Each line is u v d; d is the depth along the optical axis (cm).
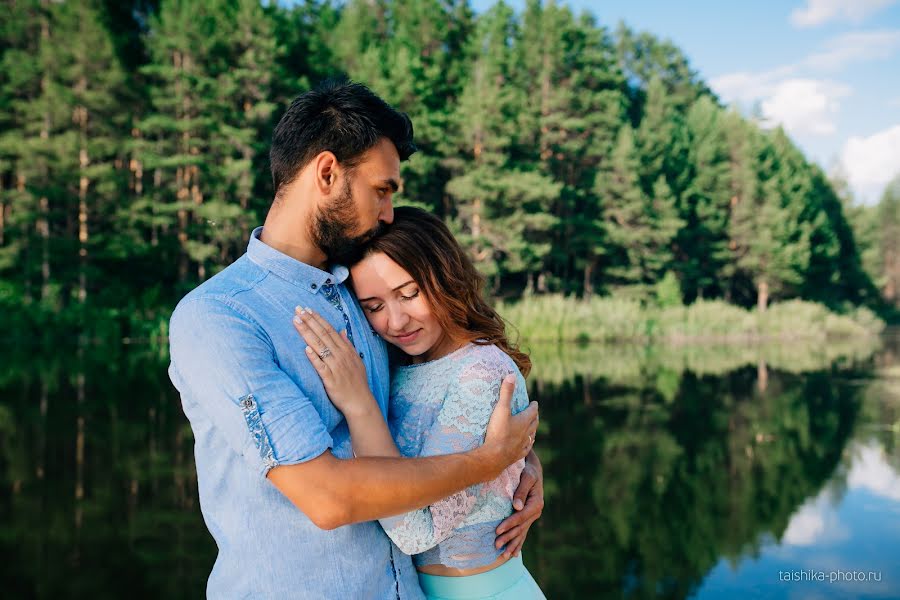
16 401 1050
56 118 2269
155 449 793
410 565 162
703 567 519
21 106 2267
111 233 2308
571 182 3200
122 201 2300
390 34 3866
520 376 179
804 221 3962
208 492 143
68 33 2327
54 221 2348
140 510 603
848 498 677
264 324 141
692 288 3594
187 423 920
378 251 166
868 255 4691
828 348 2348
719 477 743
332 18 3631
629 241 3061
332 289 157
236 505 139
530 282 2755
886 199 5359
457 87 3170
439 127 2695
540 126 3072
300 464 128
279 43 2733
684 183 3634
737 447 870
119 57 2491
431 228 173
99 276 2188
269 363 136
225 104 2322
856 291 4559
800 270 3650
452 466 143
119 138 2369
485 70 2925
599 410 1096
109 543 534
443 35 3591
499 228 2634
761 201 3603
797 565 522
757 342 2619
